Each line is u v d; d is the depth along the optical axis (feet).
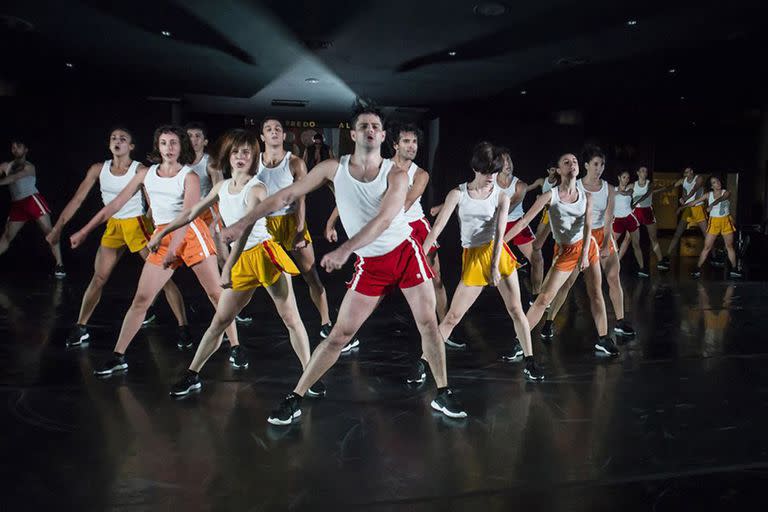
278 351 13.74
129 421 9.46
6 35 24.57
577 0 19.62
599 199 14.05
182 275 24.17
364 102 40.78
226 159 10.13
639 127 47.06
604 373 12.28
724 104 41.70
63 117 33.14
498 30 23.18
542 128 43.14
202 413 9.84
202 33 24.06
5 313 17.10
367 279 9.01
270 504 6.91
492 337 15.34
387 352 13.79
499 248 10.75
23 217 24.40
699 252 36.50
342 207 8.69
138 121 34.32
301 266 14.40
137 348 13.75
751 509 6.86
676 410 10.17
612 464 8.05
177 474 7.65
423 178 13.03
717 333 15.80
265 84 35.19
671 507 6.89
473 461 8.13
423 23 22.36
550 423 9.55
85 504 6.86
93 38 24.94
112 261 13.56
